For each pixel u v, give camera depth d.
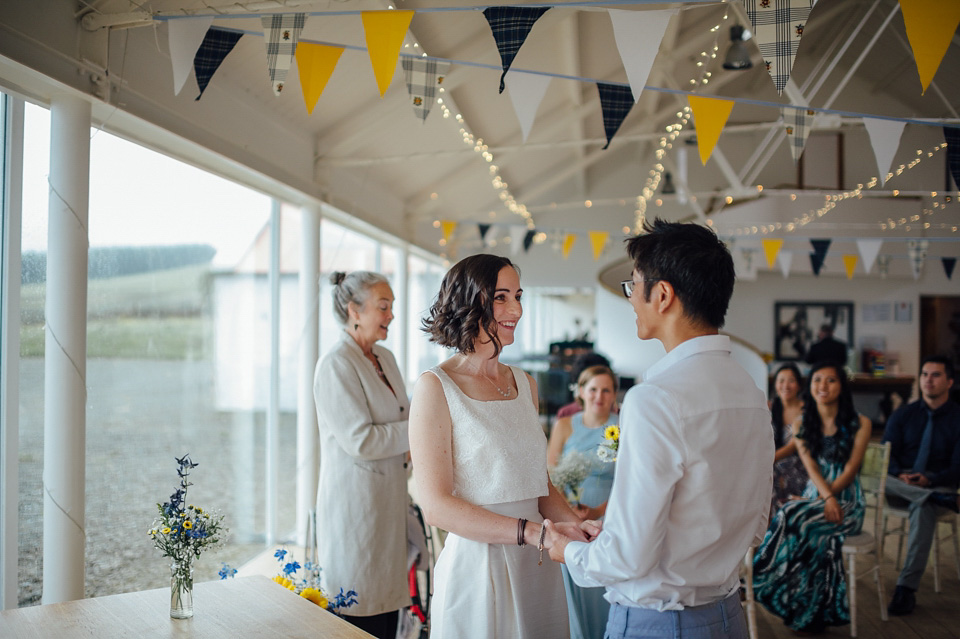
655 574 1.37
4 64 2.43
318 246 5.32
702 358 1.40
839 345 9.34
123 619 1.70
